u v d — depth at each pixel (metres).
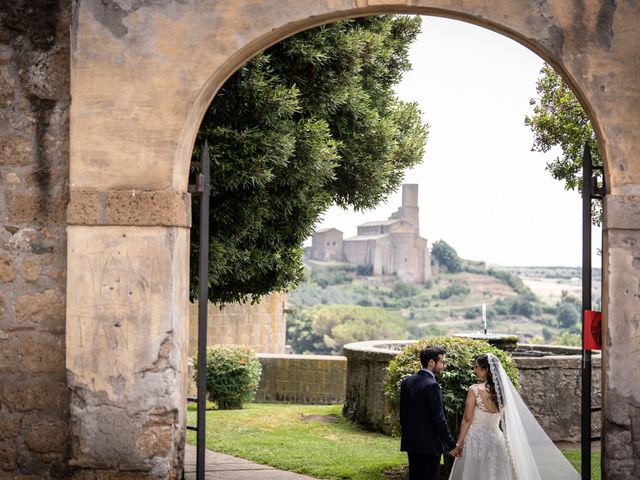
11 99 6.49
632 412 5.97
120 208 6.19
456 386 8.16
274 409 13.30
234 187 8.69
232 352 13.54
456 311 94.62
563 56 6.04
